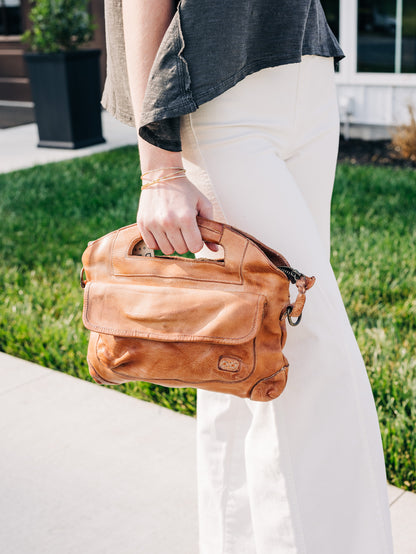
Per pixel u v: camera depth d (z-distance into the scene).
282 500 1.47
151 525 2.03
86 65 7.78
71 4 7.65
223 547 1.68
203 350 1.30
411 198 5.20
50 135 7.90
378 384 2.54
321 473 1.44
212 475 1.68
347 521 1.46
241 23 1.28
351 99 8.11
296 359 1.42
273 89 1.38
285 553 1.49
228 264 1.30
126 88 1.52
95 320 1.38
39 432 2.52
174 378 1.34
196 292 1.32
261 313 1.27
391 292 3.44
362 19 7.97
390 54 7.95
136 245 1.45
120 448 2.41
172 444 2.42
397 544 1.89
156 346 1.33
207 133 1.36
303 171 1.52
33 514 2.09
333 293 1.41
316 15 1.43
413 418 2.34
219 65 1.28
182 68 1.27
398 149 7.20
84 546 1.95
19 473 2.29
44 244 4.48
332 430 1.43
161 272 1.36
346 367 1.41
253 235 1.39
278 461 1.45
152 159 1.31
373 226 4.57
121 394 2.77
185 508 2.10
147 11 1.30
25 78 11.05
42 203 5.47
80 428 2.54
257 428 1.49
